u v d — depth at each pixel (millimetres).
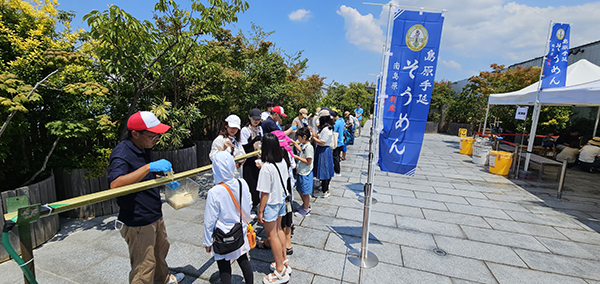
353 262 3146
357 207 4930
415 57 3008
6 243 1310
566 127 11234
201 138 7805
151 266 2240
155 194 2256
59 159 3936
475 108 17500
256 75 9469
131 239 2160
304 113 6422
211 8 4520
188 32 4441
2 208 2893
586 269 3133
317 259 3207
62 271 2832
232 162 2201
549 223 4387
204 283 2713
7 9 3482
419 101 3082
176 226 3955
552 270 3096
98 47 3795
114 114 4621
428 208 4957
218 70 6586
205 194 5375
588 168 8289
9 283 2611
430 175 7480
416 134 3154
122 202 2072
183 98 6723
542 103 7102
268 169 2611
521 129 12227
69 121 3527
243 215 2244
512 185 6590
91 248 3287
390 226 4168
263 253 3322
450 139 16844
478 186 6453
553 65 7004
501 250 3520
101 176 4207
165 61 4777
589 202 5414
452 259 3279
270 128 4625
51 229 3506
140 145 2170
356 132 17828
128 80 4738
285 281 2719
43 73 3645
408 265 3133
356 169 8109
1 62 3299
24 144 3615
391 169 3316
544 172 8109
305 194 4344
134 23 3684
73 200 1523
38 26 3604
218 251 2090
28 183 3553
